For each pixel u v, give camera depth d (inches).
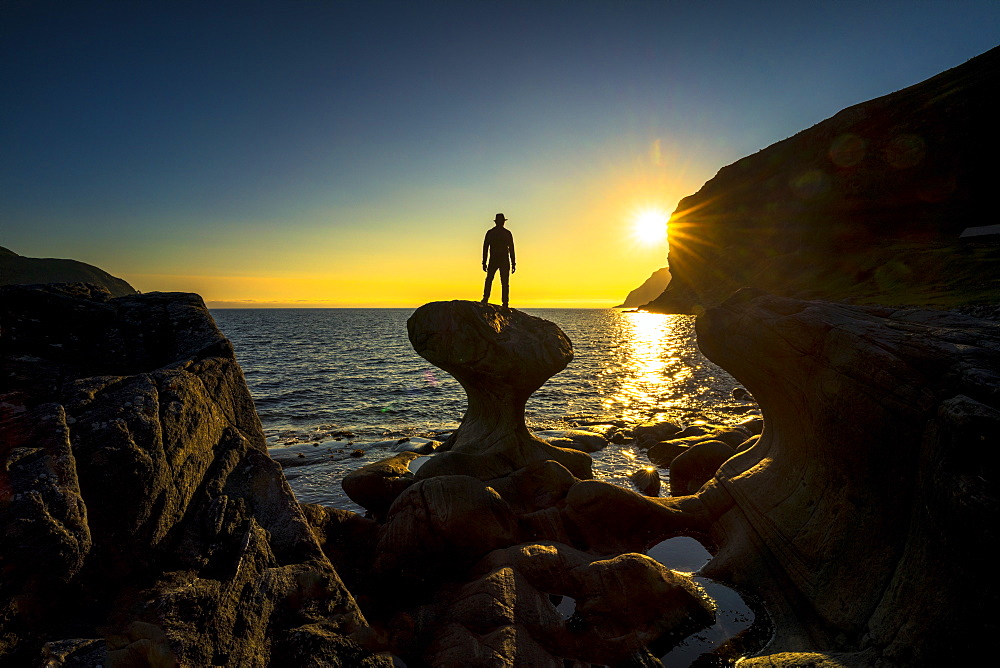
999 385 189.6
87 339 249.1
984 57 2952.8
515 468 477.1
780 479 336.5
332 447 679.1
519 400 517.3
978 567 171.3
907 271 2153.1
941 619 182.1
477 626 231.0
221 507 205.9
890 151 3058.6
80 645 143.6
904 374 235.6
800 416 323.9
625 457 616.7
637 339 3243.1
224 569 187.5
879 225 2989.7
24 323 237.9
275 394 1175.6
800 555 278.7
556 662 215.2
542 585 271.4
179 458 201.2
